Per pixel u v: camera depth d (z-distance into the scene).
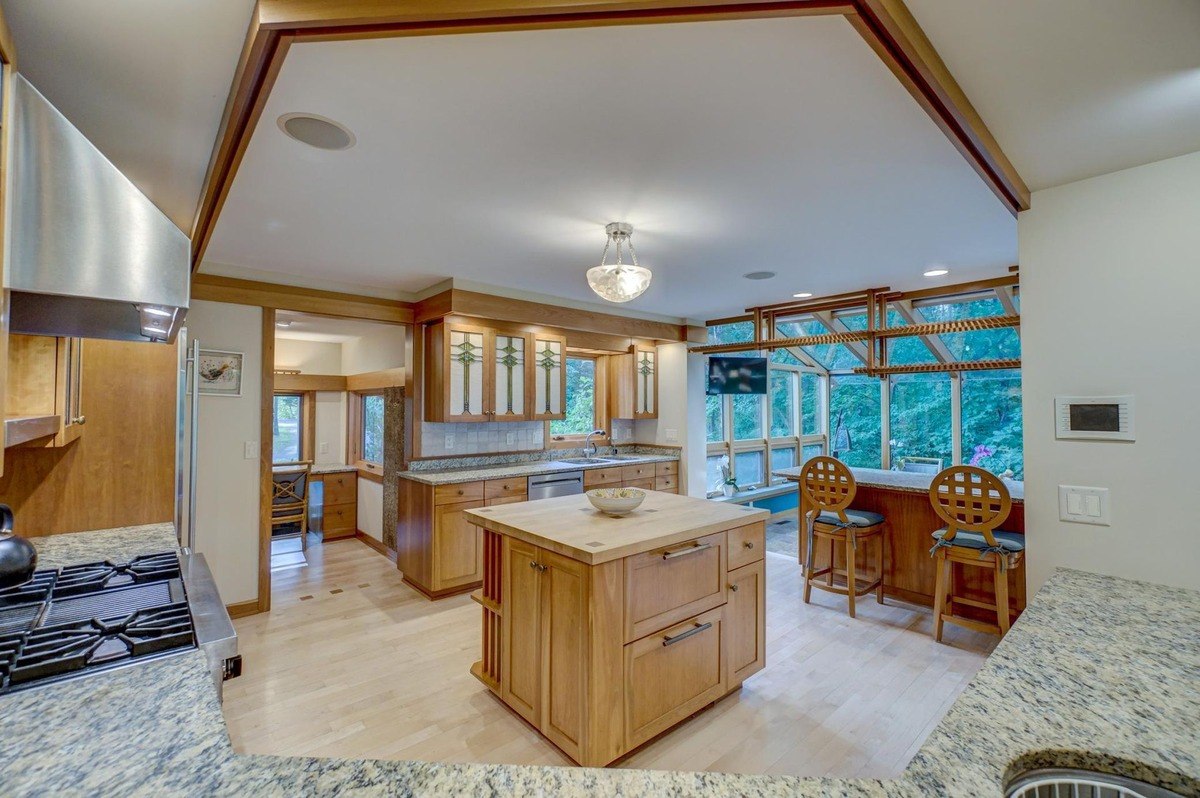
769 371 6.64
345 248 3.14
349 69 1.45
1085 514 1.70
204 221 2.24
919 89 1.25
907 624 3.47
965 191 2.35
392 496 5.01
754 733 2.30
